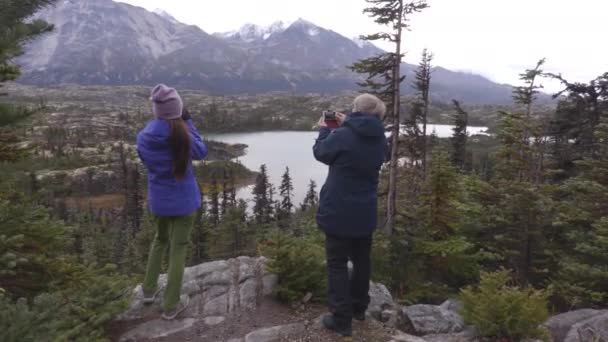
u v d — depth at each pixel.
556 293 12.27
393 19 14.99
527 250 13.67
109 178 110.88
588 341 4.96
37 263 4.93
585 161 13.60
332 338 4.54
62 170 111.50
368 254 4.79
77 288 5.01
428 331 5.10
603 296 11.28
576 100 19.14
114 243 50.91
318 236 10.48
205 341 4.52
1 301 3.02
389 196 15.18
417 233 12.62
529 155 18.06
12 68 5.18
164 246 5.20
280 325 4.82
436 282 12.08
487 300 4.78
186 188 4.69
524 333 4.60
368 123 4.27
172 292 4.87
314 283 5.53
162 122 4.47
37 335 2.93
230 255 42.12
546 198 13.83
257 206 76.75
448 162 12.83
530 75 18.77
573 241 13.60
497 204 15.80
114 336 4.60
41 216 5.18
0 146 5.82
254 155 172.25
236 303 5.30
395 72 15.58
